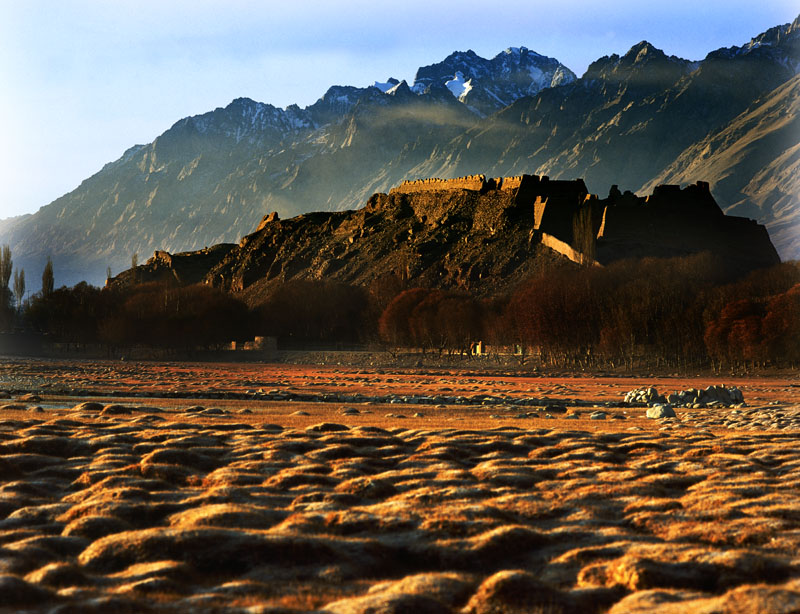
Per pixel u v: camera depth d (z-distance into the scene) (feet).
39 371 588.91
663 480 140.67
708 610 67.51
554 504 120.78
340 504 118.93
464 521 105.29
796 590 71.36
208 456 162.50
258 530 101.35
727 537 99.76
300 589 81.10
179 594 79.97
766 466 157.38
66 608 70.54
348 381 526.57
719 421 269.44
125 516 110.42
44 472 144.77
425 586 78.95
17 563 88.17
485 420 268.00
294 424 241.76
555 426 247.09
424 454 167.43
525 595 75.92
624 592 80.02
